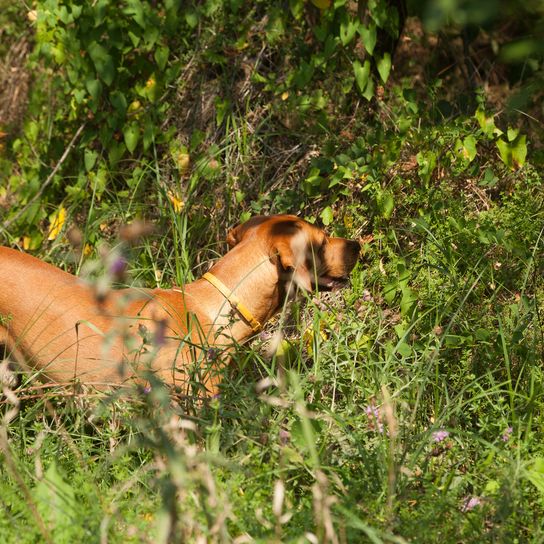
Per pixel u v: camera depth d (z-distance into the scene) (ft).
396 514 18.93
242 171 35.73
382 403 22.72
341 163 33.17
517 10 15.65
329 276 28.66
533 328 26.76
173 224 33.45
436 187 32.22
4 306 27.17
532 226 29.53
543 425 23.08
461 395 23.50
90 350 26.35
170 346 25.82
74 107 37.42
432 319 28.37
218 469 19.75
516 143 32.14
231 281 27.55
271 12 35.91
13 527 18.04
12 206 38.91
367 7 33.76
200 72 37.68
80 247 35.86
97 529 17.67
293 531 17.78
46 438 23.21
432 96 34.76
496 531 18.20
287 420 23.68
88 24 35.63
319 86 35.73
